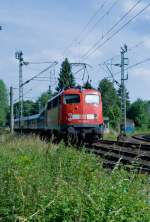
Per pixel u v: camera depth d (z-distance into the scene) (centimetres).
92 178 1159
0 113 12950
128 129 11219
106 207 769
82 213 766
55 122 3831
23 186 995
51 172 1261
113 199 795
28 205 898
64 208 791
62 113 3606
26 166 1240
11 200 930
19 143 2545
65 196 841
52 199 859
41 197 905
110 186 915
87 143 3647
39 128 4903
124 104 6531
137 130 13125
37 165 1320
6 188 1018
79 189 897
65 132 3575
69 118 3578
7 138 3681
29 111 11612
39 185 1009
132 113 14638
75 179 1152
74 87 3675
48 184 1033
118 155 2372
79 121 3578
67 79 5444
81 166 1294
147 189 1023
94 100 3625
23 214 872
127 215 753
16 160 1380
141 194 936
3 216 895
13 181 1045
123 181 991
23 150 1897
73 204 800
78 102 3588
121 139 4188
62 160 1409
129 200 797
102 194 824
